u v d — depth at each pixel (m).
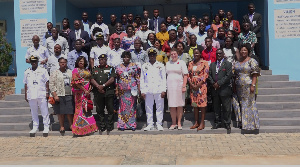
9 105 8.79
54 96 7.24
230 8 12.99
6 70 11.59
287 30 9.48
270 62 9.57
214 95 7.23
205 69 7.21
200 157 5.61
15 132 7.69
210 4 13.15
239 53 7.80
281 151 5.86
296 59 9.48
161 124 7.51
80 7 13.41
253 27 9.74
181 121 7.74
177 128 7.54
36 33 10.18
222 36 8.62
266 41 10.17
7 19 13.67
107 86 7.27
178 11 13.39
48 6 10.14
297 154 5.66
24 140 7.20
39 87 7.46
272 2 9.55
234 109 7.40
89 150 6.25
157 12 10.12
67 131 7.63
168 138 6.95
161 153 5.90
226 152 5.88
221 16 10.12
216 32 9.53
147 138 6.99
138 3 13.03
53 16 10.36
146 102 7.41
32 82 7.46
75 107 7.34
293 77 9.52
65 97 7.33
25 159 5.75
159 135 7.23
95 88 7.35
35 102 7.50
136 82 7.41
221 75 7.09
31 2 10.18
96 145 6.58
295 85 8.83
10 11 13.66
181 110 7.40
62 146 6.61
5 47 11.45
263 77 9.20
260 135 7.01
